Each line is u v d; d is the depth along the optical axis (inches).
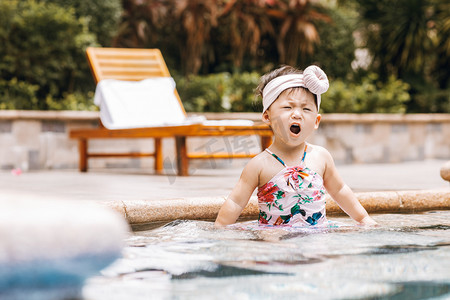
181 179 183.2
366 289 40.8
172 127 203.3
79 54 328.8
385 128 344.8
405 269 47.6
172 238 66.6
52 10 314.2
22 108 308.0
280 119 83.3
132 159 290.5
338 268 48.1
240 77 375.9
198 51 421.7
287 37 428.1
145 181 171.3
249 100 356.2
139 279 44.4
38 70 313.9
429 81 462.6
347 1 453.7
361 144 337.1
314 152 87.4
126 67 265.6
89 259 32.8
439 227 77.0
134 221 85.7
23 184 160.2
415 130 356.2
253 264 50.1
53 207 33.1
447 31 432.5
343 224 82.0
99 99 247.6
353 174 213.3
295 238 65.8
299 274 45.7
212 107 358.3
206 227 77.5
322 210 85.0
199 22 409.4
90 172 241.6
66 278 32.5
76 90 346.6
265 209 84.9
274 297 38.6
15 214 31.4
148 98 249.6
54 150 273.9
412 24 428.8
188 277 44.9
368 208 101.3
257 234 69.6
